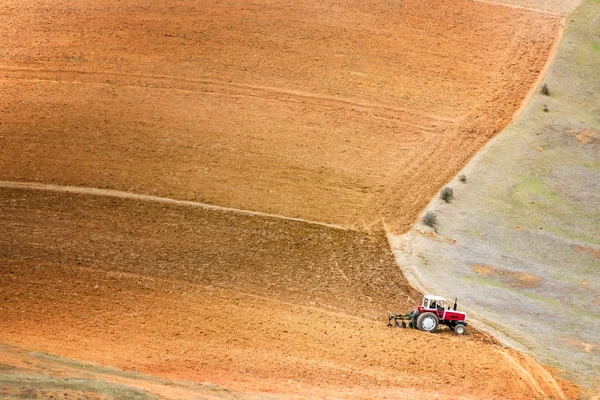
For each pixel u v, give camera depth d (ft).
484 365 232.53
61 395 163.53
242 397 188.03
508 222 341.00
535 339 256.52
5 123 378.32
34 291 248.93
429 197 351.87
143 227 306.14
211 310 249.55
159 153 364.58
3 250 276.21
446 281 290.56
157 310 245.24
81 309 240.12
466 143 400.67
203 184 344.90
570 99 447.83
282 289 272.51
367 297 274.98
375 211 338.13
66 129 377.30
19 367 179.63
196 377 200.64
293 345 231.09
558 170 385.70
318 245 307.99
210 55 453.58
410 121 414.82
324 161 372.79
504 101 438.81
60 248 282.56
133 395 171.32
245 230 312.29
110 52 449.89
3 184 327.88
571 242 331.16
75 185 333.62
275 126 397.39
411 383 214.90
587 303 285.84
